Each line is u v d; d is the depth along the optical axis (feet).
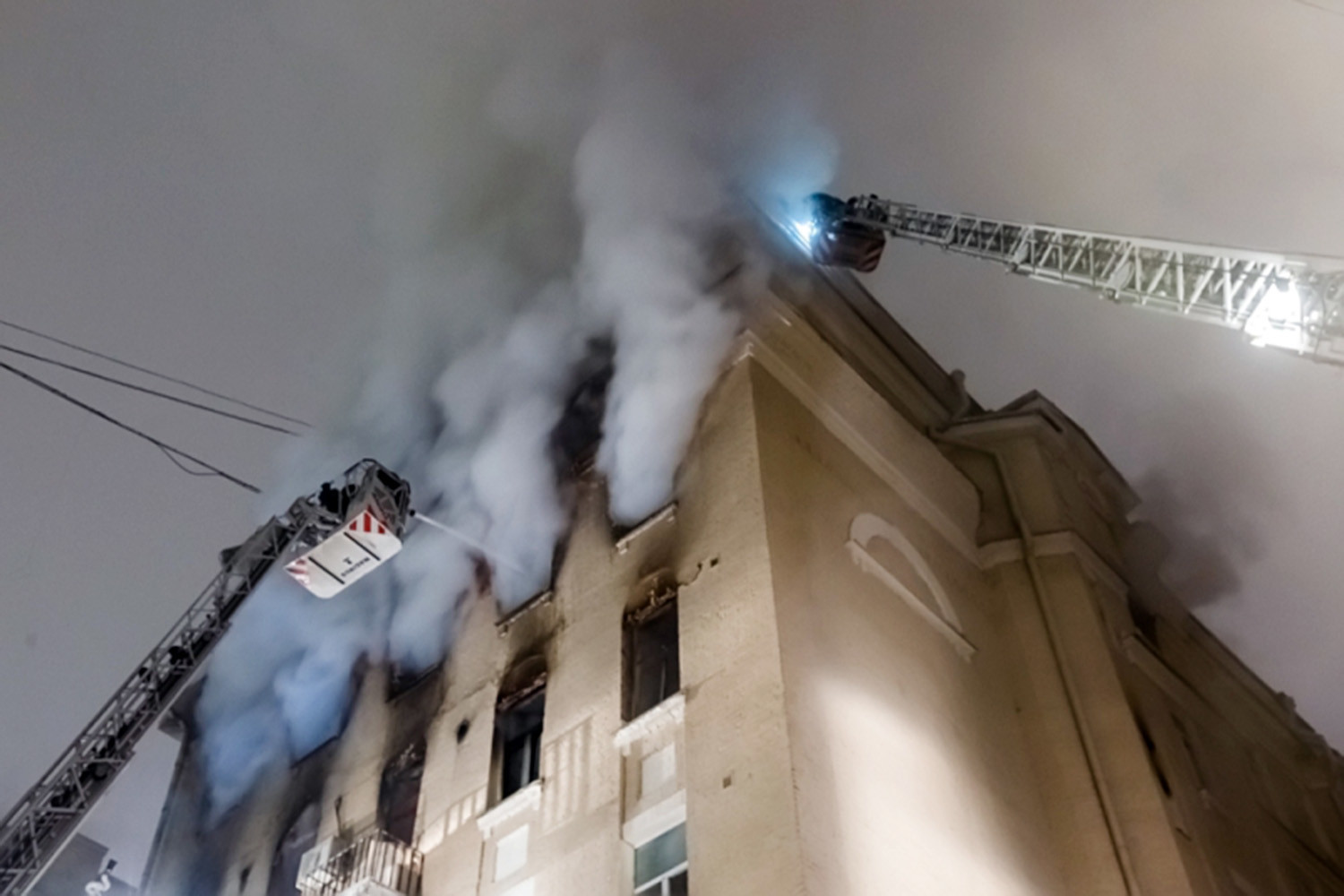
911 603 50.34
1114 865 48.16
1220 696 73.82
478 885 43.70
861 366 62.90
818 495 48.16
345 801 56.18
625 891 38.29
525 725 49.06
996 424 67.10
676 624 44.70
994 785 47.50
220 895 59.67
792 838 33.37
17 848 33.45
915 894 36.81
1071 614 58.18
